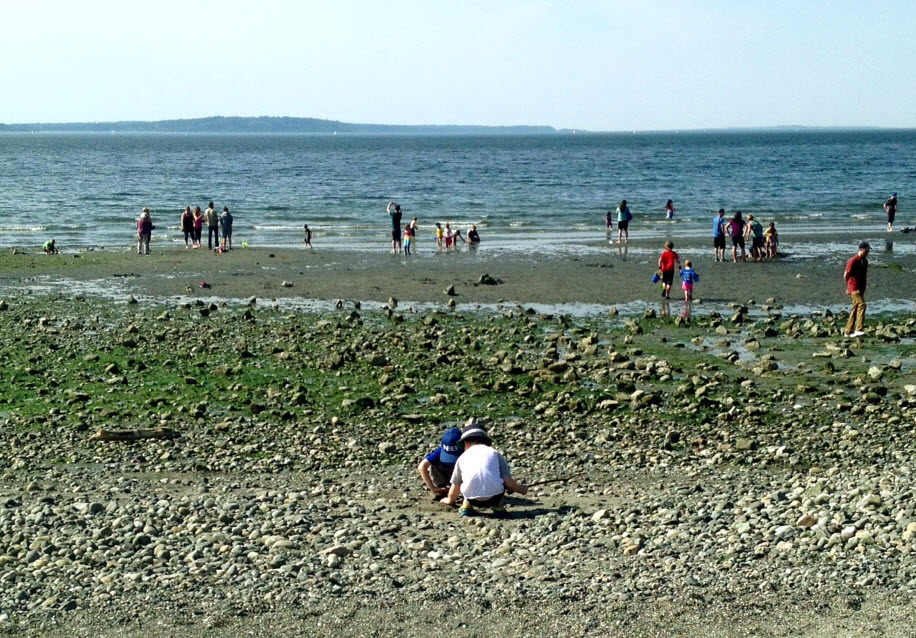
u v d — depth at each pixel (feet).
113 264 122.93
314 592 30.14
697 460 48.32
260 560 33.09
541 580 30.76
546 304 95.66
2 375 64.28
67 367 67.00
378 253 136.36
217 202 237.86
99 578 31.42
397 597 29.60
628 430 53.88
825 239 152.35
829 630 26.20
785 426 54.24
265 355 71.20
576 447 50.62
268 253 135.33
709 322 84.69
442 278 112.16
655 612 27.89
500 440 51.88
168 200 244.22
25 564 32.96
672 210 191.52
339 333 78.69
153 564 32.86
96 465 46.98
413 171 421.18
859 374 65.46
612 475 45.62
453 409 57.77
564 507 40.22
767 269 119.24
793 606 27.81
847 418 55.72
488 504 39.50
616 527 36.58
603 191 278.67
